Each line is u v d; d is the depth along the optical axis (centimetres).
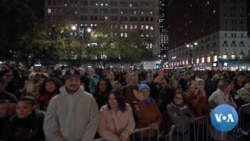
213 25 12062
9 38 3288
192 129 812
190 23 15000
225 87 873
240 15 11650
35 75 955
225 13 11538
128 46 7362
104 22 13275
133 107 717
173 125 741
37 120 561
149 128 691
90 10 13250
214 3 11950
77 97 541
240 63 10019
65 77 549
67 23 5022
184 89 1332
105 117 617
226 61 10175
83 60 6638
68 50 4962
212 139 841
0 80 676
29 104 555
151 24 13375
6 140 550
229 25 11550
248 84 1044
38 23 4269
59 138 525
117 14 13300
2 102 582
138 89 764
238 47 11544
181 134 764
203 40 13075
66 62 6331
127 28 13300
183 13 16388
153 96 991
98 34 6425
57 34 4853
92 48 6262
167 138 762
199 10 13650
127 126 626
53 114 534
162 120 798
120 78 1839
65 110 534
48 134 526
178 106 789
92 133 537
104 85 812
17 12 3170
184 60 15675
